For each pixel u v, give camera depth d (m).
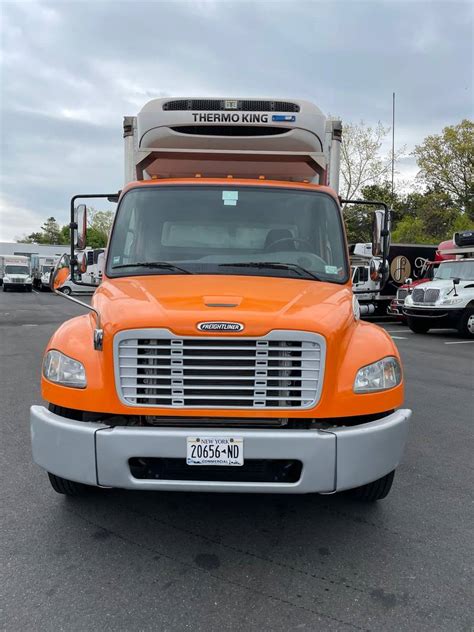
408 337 15.51
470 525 3.77
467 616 2.78
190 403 3.18
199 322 3.14
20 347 12.03
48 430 3.29
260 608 2.82
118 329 3.17
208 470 3.18
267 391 3.18
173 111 5.11
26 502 4.02
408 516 3.90
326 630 2.66
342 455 3.12
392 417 3.40
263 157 5.31
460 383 8.61
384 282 5.02
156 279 4.02
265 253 4.54
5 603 2.83
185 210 4.62
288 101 5.24
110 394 3.20
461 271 16.48
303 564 3.25
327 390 3.20
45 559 3.25
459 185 42.16
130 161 5.48
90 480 3.17
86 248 5.26
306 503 4.08
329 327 3.24
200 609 2.80
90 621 2.70
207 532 3.62
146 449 3.09
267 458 3.08
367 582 3.07
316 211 4.71
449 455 5.21
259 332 3.14
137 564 3.21
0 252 73.62
